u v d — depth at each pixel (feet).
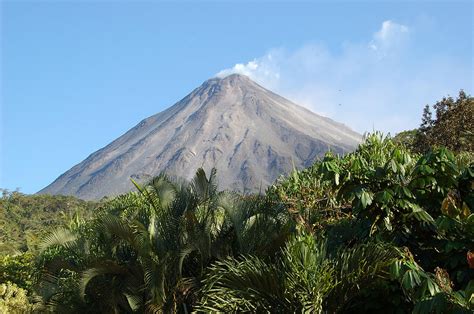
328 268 20.15
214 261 27.91
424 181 19.24
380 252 19.66
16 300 38.68
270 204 28.68
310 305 19.76
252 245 26.45
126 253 30.89
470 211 19.12
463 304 15.14
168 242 28.78
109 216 29.14
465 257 18.39
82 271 29.53
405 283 15.97
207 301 22.40
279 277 20.66
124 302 29.76
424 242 20.17
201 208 29.63
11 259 45.68
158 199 31.24
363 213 20.63
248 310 20.90
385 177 19.83
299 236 21.95
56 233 33.65
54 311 31.76
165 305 27.48
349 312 20.77
